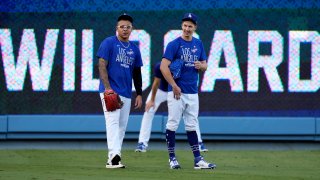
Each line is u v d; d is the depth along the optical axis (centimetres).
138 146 3288
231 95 3441
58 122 3416
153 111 3241
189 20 2512
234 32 3431
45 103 3438
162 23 3422
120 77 2527
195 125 2567
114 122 2489
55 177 2184
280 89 3444
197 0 3419
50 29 3428
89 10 3422
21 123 3406
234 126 3428
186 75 2533
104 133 3431
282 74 3441
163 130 3412
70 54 3428
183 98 2539
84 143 3466
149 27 3419
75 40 3428
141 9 3419
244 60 3434
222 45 3428
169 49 2511
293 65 3441
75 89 3438
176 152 3297
